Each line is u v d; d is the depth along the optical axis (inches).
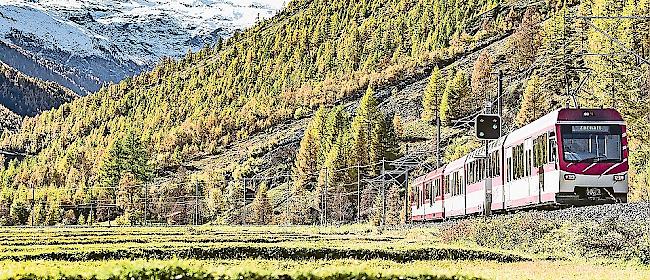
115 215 6200.8
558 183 1502.2
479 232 1546.5
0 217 6215.6
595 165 1498.5
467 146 4178.2
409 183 3912.4
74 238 1797.5
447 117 5910.4
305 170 5620.1
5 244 1558.8
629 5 3090.6
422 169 4598.9
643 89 2861.7
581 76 4074.8
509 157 1769.2
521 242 1385.3
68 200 6235.2
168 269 721.6
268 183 6441.9
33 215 5816.9
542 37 5748.0
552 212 1515.7
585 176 1499.8
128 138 6648.6
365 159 5098.4
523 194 1663.4
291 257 1263.5
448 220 2297.0
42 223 5994.1
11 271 711.1
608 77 3009.4
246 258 1251.8
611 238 1161.4
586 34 3944.4
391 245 1359.5
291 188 5866.1
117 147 6619.1
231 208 5561.0
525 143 1662.2
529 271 978.7
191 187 6328.7
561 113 1542.8
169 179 7475.4
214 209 5610.2
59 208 6082.7
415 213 2982.3
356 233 2258.9
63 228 3031.5
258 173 6683.1
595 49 3144.7
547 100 4436.5
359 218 4097.0
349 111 7721.5
